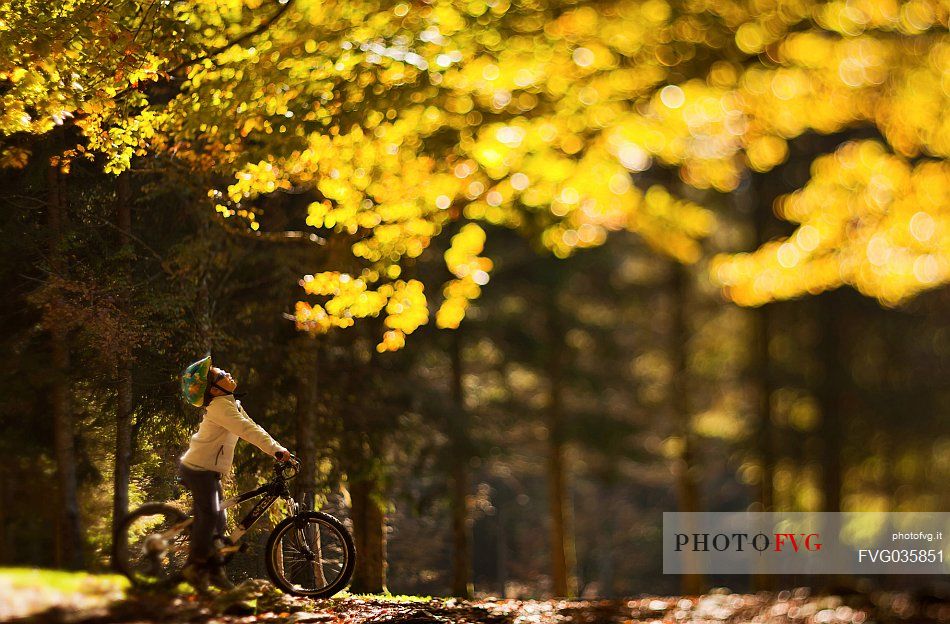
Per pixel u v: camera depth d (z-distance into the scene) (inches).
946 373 1242.6
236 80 406.3
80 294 473.7
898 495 1284.4
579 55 494.3
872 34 551.2
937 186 639.1
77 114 452.8
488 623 345.4
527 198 550.3
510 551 1441.9
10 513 463.2
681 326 1208.8
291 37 416.8
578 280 1259.2
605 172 573.0
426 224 446.3
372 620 321.4
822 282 735.7
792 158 1155.9
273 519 526.6
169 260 496.7
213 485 331.0
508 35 469.4
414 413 774.5
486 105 488.4
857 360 1211.2
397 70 421.7
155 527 363.9
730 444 1222.9
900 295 736.3
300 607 323.9
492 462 1000.2
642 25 525.7
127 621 264.8
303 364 587.8
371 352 743.7
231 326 573.3
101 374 478.0
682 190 1148.5
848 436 1173.1
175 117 416.2
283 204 625.0
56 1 383.6
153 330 494.3
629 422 1193.4
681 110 593.3
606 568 1697.8
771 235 1175.0
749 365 1194.0
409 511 927.7
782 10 539.8
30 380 457.4
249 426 331.3
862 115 617.3
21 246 468.8
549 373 1146.0
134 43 380.5
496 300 1051.9
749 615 422.0
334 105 424.5
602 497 1772.9
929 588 461.4
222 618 288.4
